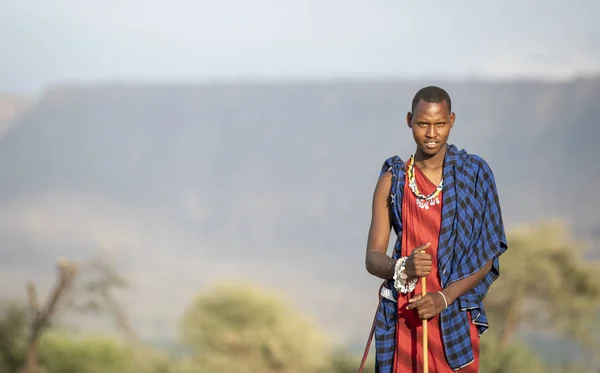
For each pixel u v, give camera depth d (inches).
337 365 2095.2
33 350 1855.3
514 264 2128.4
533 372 2007.9
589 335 2166.6
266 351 1980.8
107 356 2082.9
